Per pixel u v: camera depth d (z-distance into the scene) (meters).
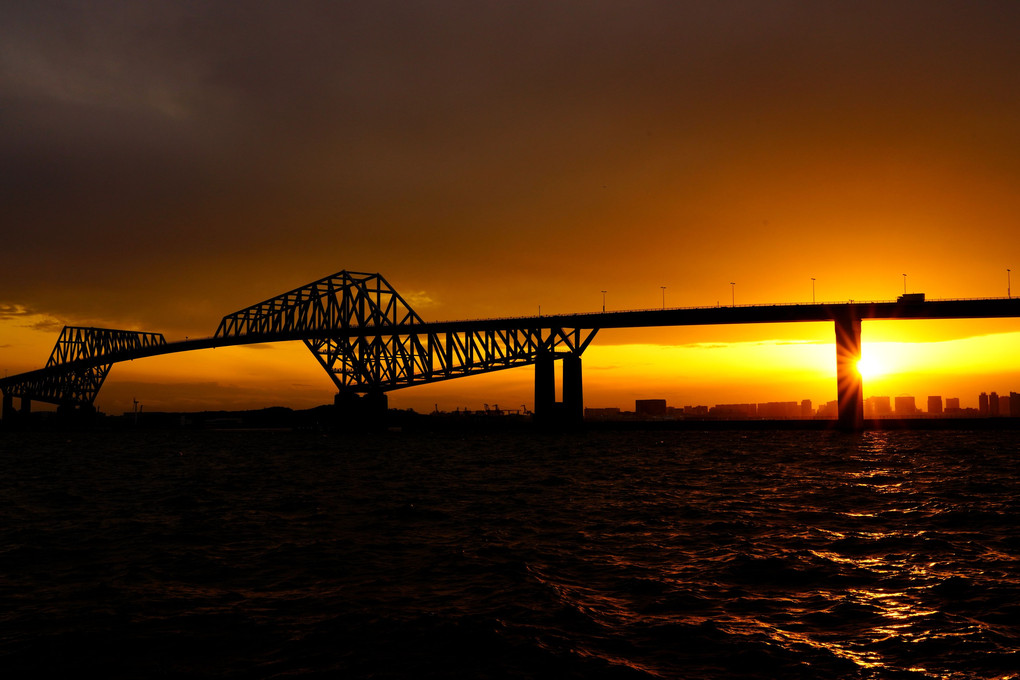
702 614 23.83
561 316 181.50
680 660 19.97
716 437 173.00
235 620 23.84
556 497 54.69
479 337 195.25
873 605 24.55
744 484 62.31
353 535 38.78
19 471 90.31
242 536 38.88
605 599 25.75
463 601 25.69
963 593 25.73
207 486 67.31
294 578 29.36
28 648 21.59
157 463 106.06
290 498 55.97
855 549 33.19
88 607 25.44
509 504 50.81
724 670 19.23
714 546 34.38
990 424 189.25
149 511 49.53
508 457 108.88
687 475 72.25
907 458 94.81
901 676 18.75
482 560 32.06
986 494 53.41
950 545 33.81
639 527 40.16
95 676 19.67
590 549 34.25
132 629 23.08
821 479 66.12
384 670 19.70
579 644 21.20
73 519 46.00
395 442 174.38
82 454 135.88
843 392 170.50
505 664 19.91
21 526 43.25
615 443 152.00
